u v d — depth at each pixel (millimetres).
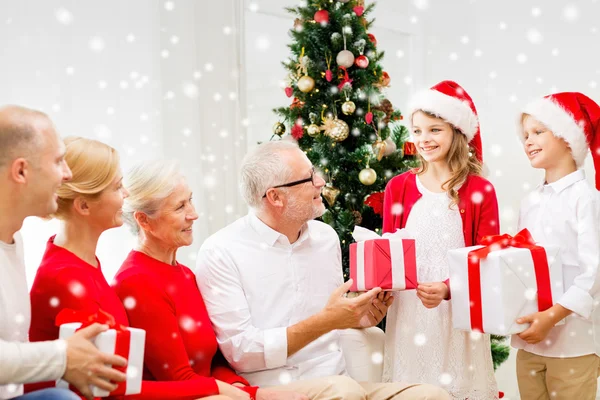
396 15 3998
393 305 2096
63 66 2443
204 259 1809
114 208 1466
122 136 2637
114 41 2607
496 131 3877
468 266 1836
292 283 1842
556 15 3600
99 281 1447
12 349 1123
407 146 2811
